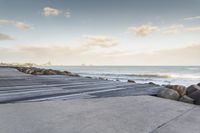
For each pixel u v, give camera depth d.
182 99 5.30
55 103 4.54
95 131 2.63
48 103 4.52
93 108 4.08
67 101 4.85
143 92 6.89
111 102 4.85
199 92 5.17
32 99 5.05
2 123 2.88
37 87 7.81
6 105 4.21
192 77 28.80
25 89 7.13
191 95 5.34
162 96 5.86
